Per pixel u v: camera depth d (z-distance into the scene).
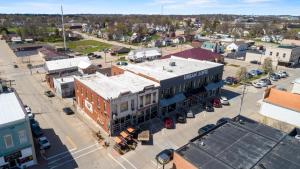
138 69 59.12
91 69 77.81
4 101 37.56
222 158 27.47
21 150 33.31
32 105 57.03
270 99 54.41
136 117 46.59
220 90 65.88
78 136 43.12
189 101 56.78
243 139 31.42
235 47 124.00
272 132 33.41
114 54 123.62
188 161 26.78
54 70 75.31
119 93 42.06
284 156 28.08
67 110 52.53
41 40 176.00
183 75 53.47
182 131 45.38
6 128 31.16
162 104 49.69
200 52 93.44
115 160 36.59
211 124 46.12
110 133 42.97
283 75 85.44
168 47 147.88
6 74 84.81
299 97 50.62
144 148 39.69
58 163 35.69
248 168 25.80
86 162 36.06
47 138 42.31
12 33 198.38
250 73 84.38
